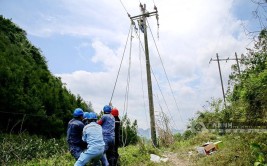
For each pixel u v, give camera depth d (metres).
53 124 22.73
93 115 8.94
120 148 15.41
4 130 19.83
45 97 23.81
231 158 10.21
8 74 20.81
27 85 22.94
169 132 18.33
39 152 15.07
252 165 9.07
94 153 8.31
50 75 28.31
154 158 13.20
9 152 13.55
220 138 15.85
